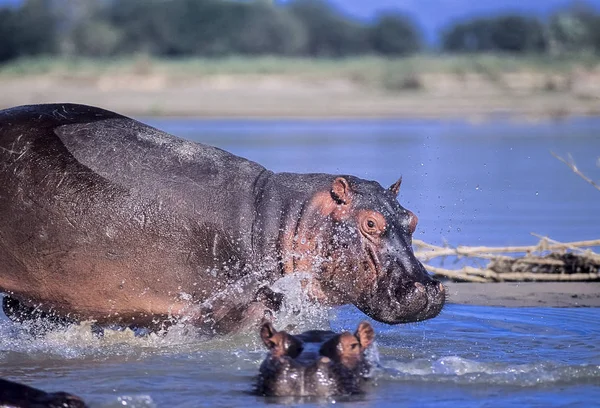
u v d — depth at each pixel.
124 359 20.39
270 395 17.05
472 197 47.53
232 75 149.50
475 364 19.36
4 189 21.83
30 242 21.81
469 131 88.94
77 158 22.00
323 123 105.06
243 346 21.52
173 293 22.02
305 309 22.20
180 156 22.61
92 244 21.69
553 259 30.84
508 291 28.42
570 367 19.00
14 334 23.05
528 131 87.75
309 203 22.30
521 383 18.06
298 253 22.05
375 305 21.38
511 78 141.00
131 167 22.08
